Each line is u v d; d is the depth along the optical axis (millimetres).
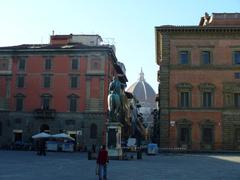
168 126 70375
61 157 49156
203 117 70438
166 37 72688
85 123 80938
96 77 82000
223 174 28250
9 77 84688
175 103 71062
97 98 81375
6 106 84125
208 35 72250
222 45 71938
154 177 25094
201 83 71250
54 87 83000
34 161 39469
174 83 71562
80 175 25547
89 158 44094
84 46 82938
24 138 82562
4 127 83625
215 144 69625
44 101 83125
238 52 71750
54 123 81938
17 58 84875
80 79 82438
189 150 69250
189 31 72250
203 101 71000
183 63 72125
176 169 32156
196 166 36219
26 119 83000
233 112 70312
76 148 76875
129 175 26219
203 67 71562
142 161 42531
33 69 84188
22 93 83875
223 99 70812
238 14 77688
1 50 85000
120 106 44688
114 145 43594
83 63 82688
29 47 84875
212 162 42656
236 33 71812
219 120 70250
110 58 85750
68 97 82188
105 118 80688
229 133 69875
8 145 81438
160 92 71562
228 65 71312
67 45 86562
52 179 22781
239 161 44812
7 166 31969
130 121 135500
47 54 83938
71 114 81562
